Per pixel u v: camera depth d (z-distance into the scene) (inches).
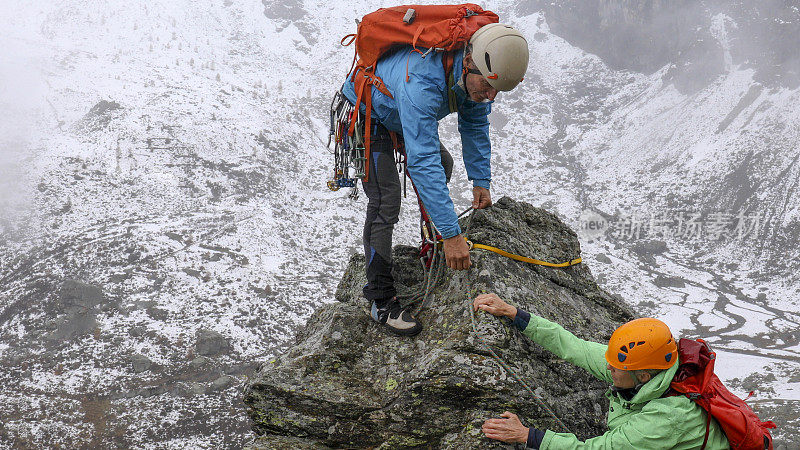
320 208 5364.2
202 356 2891.2
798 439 1482.5
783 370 2439.7
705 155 6333.7
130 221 4522.6
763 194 5457.7
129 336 3036.4
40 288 3531.0
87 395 2524.6
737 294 4042.8
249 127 6614.2
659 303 3853.3
